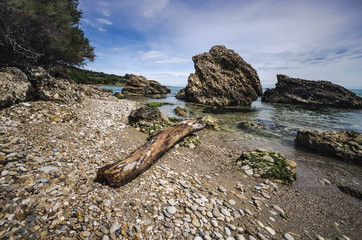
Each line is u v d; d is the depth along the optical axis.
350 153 7.55
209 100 30.73
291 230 3.43
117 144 6.59
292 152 8.60
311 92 35.59
